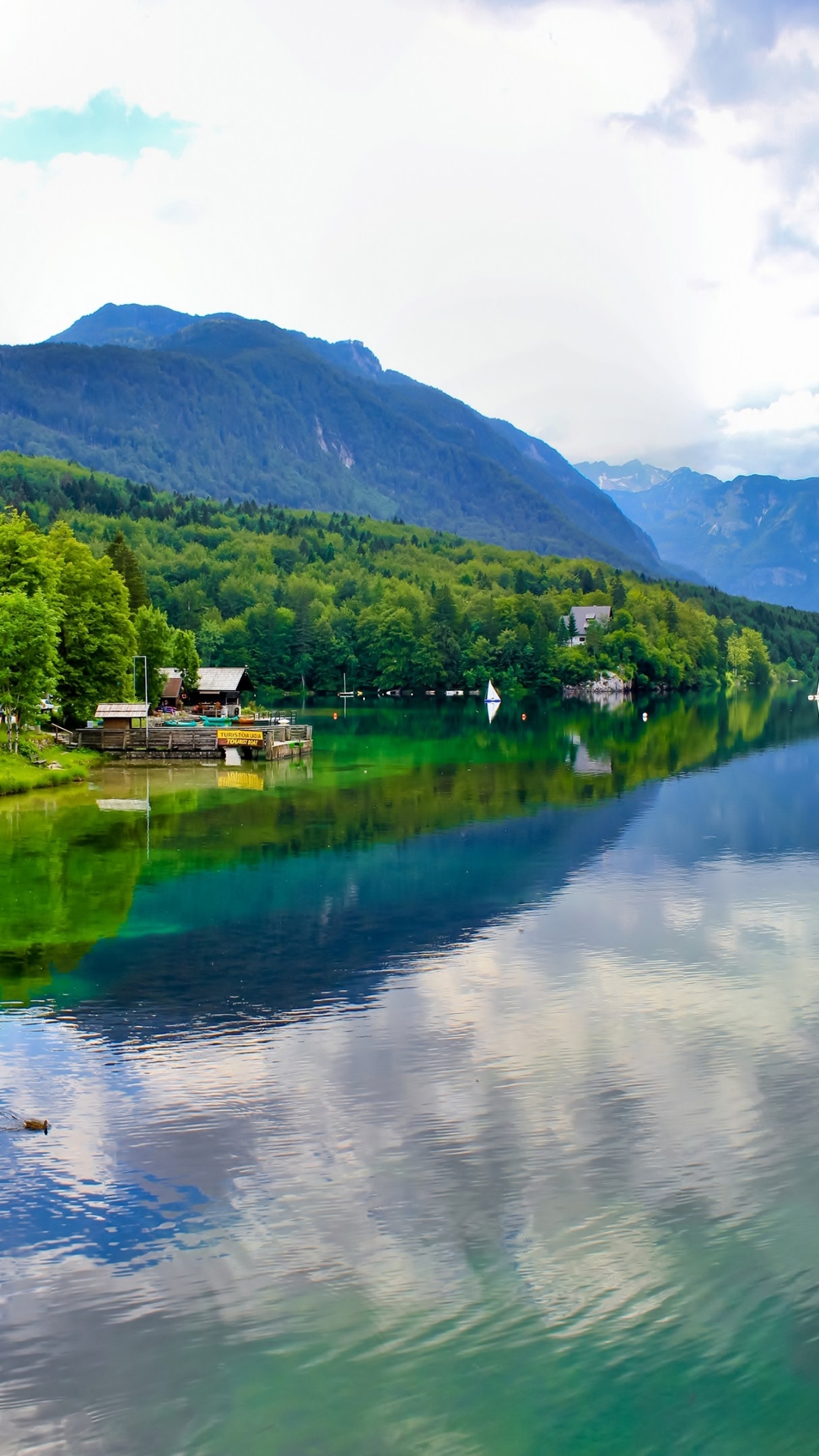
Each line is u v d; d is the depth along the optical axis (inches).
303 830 2770.7
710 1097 1246.9
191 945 1795.0
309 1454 764.0
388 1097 1242.0
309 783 3676.2
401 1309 892.0
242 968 1681.8
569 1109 1216.8
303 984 1615.4
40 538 4623.5
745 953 1766.7
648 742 5246.1
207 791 3457.2
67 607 4458.7
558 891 2162.9
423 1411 797.2
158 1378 823.7
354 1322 877.8
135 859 2418.8
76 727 4611.2
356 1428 783.7
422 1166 1093.8
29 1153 1111.6
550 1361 840.9
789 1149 1129.4
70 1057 1347.2
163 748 4340.6
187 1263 943.7
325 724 6486.2
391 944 1808.6
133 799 3272.6
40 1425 783.1
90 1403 802.2
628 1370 833.5
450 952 1765.5
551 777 3831.2
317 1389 815.7
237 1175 1074.1
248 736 4340.6
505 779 3791.8
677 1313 890.7
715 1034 1430.9
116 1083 1274.6
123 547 6097.4
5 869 2310.5
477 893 2138.3
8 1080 1282.0
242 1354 844.6
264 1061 1338.6
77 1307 890.7
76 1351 847.1
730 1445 773.9
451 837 2691.9
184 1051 1365.7
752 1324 880.3
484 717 7273.6
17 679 3673.7
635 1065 1331.2
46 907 2014.0
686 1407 804.0
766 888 2188.7
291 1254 953.5
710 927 1913.1
